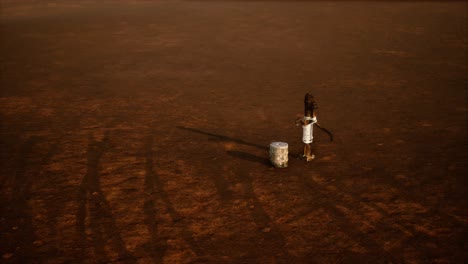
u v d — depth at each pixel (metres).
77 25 33.25
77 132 11.64
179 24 32.53
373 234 6.74
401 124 11.73
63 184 8.66
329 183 8.43
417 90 15.02
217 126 11.93
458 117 12.16
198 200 7.91
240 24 31.77
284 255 6.29
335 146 10.29
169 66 19.66
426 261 6.08
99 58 21.78
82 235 6.91
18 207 7.82
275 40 25.48
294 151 10.09
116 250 6.50
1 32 30.69
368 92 14.94
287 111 13.12
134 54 22.55
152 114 13.09
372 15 35.25
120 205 7.79
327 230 6.88
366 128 11.48
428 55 20.62
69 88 16.38
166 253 6.39
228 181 8.62
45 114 13.30
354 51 21.95
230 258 6.25
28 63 21.02
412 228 6.88
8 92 15.99
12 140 11.14
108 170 9.23
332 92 15.07
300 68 18.78
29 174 9.13
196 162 9.56
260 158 9.72
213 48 23.61
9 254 6.45
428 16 34.12
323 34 27.02
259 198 7.93
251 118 12.55
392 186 8.27
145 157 9.89
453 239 6.57
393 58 20.19
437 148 10.04
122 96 15.12
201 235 6.83
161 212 7.53
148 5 46.91
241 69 18.84
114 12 41.16
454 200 7.70
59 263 6.23
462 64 18.69
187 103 14.15
